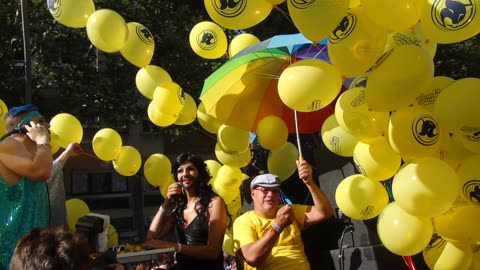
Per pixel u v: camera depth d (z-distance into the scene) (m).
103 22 4.33
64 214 3.97
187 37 11.81
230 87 4.67
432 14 3.00
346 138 3.92
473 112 2.96
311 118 5.05
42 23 11.08
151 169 5.76
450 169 3.16
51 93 11.75
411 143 3.16
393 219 3.38
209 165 5.87
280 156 5.07
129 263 4.50
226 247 5.43
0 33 10.55
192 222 4.05
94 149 5.43
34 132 3.34
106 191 18.31
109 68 11.95
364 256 4.31
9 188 3.20
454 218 3.32
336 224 4.81
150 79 4.98
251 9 3.32
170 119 5.05
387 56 3.20
